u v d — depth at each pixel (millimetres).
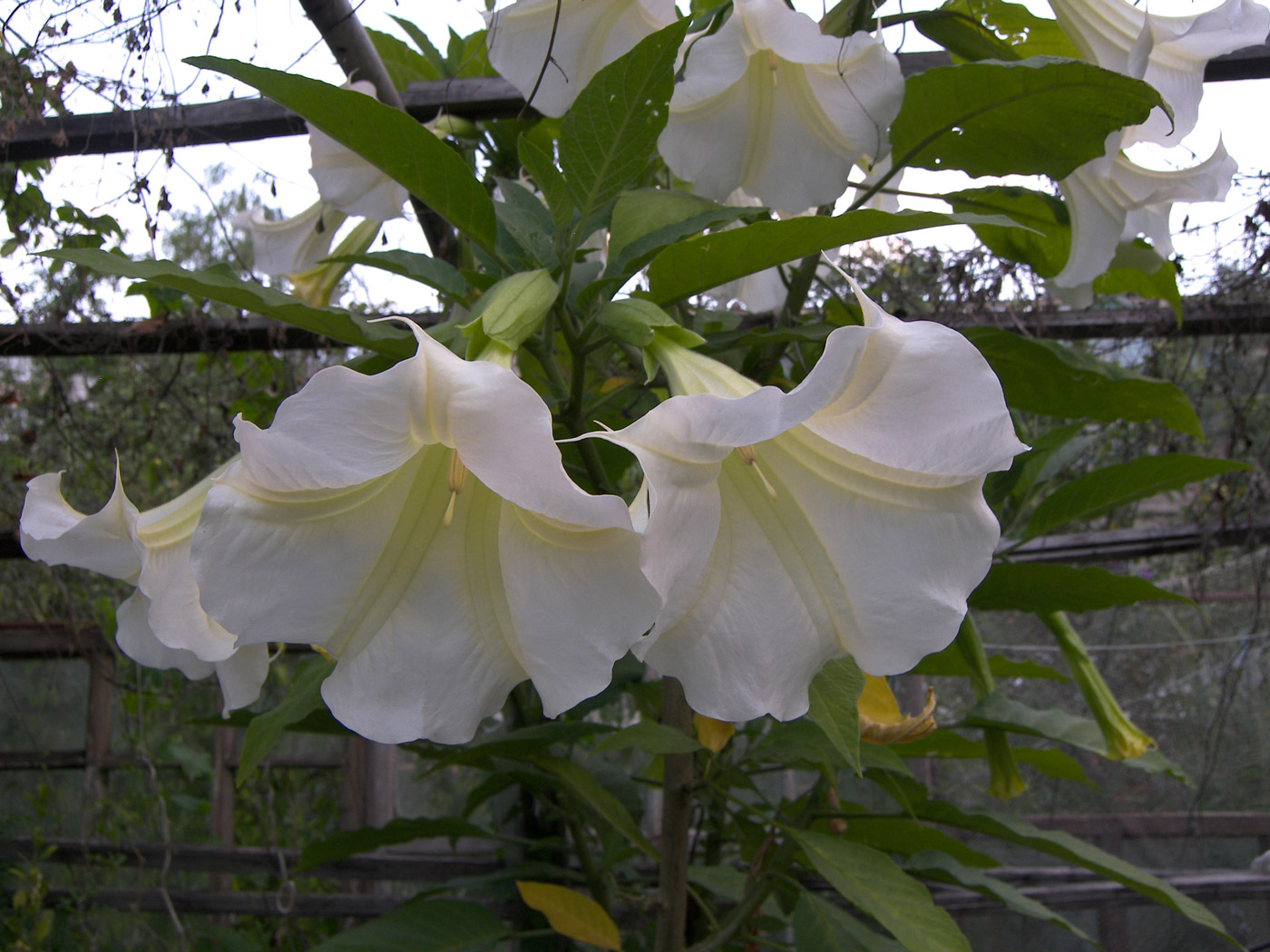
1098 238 676
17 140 775
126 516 440
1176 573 1524
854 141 574
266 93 509
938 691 1595
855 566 423
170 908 1206
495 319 476
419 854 1340
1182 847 1451
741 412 359
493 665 394
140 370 1102
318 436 328
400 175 543
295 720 603
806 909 727
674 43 474
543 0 617
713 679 407
